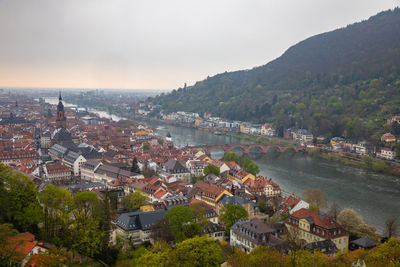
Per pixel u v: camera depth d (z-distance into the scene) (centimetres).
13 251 9506
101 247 13912
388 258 12250
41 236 13550
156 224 16375
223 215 18462
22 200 13750
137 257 13100
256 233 15512
